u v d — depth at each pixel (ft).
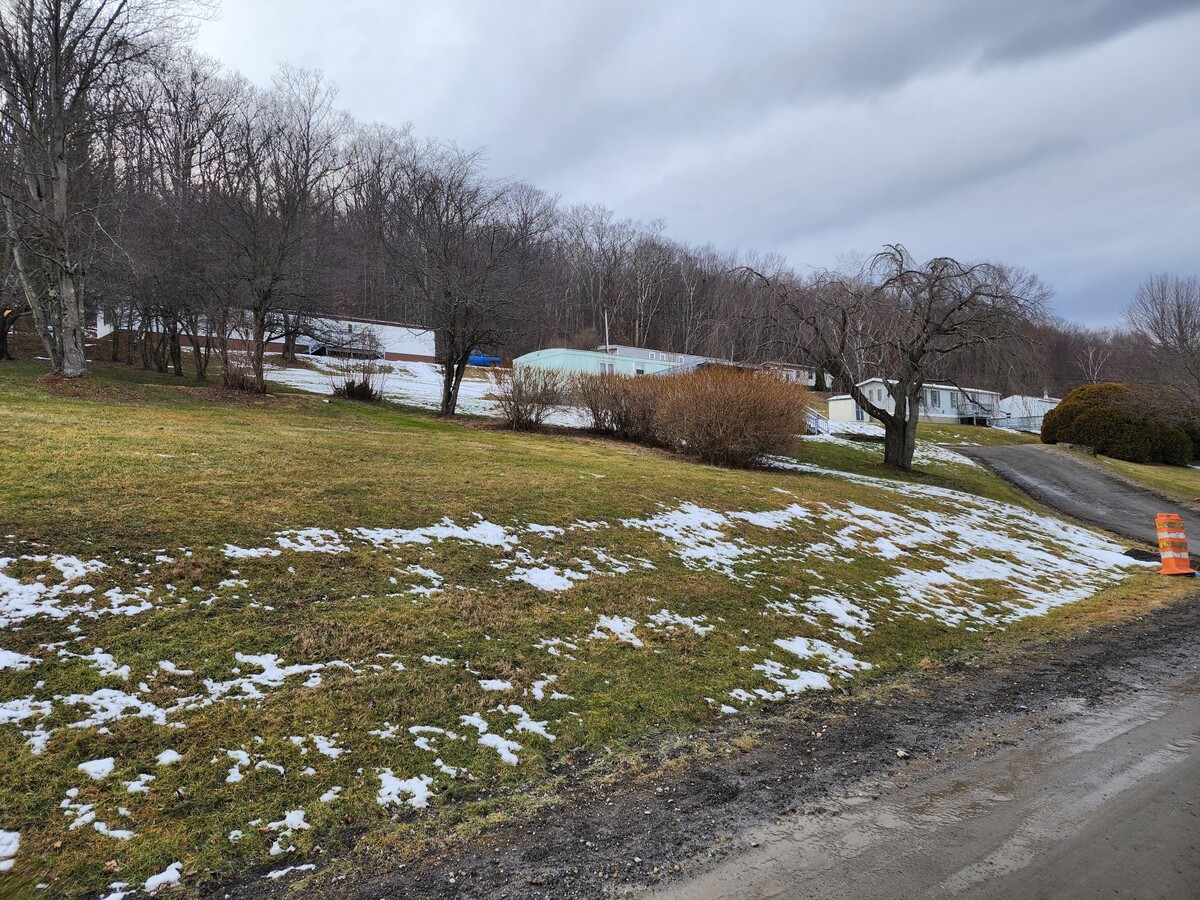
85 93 59.26
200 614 16.69
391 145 143.33
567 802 12.01
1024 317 61.46
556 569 24.34
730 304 71.92
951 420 157.89
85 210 58.70
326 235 102.22
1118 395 110.01
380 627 17.69
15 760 11.10
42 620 15.11
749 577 27.35
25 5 52.16
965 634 25.31
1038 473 86.53
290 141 102.63
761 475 53.16
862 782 12.98
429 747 13.28
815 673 19.80
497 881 9.60
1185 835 10.92
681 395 60.64
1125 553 47.75
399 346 142.92
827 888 9.39
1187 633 26.53
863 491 51.24
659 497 36.60
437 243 76.23
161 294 80.28
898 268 65.00
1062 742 15.14
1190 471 101.24
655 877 9.71
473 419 73.87
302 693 14.30
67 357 56.03
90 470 25.52
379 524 24.93
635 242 223.92
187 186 96.99
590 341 191.52
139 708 12.95
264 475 28.86
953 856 10.27
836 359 67.15
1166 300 110.42
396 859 10.11
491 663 17.02
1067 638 25.53
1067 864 10.02
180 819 10.48
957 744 15.01
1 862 9.20
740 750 14.48
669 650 19.67
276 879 9.53
